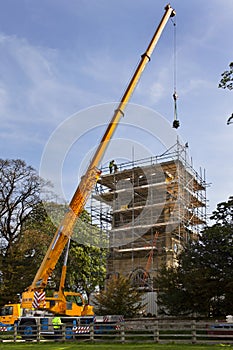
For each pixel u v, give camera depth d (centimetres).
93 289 5922
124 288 4134
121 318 3594
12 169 5181
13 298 4434
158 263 5359
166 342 2736
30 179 5206
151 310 4578
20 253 4756
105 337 3141
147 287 5100
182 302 3628
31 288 3625
